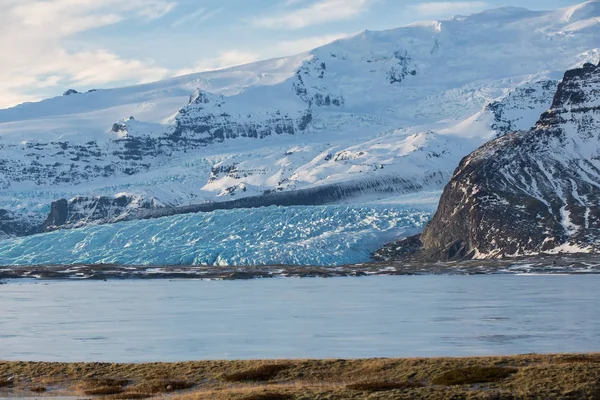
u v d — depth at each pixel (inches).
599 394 4879.4
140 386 5974.4
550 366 5477.4
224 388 5743.1
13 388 6195.9
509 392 4980.3
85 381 6250.0
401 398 4936.0
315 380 5836.6
